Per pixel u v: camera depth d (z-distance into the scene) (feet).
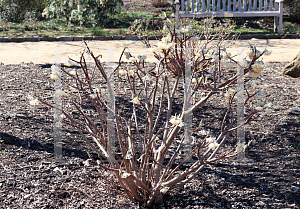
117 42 29.86
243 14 33.37
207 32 16.07
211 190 8.05
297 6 39.11
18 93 13.93
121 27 36.81
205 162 6.91
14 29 34.45
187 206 7.42
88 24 38.01
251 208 7.36
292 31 35.24
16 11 40.70
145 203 7.32
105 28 36.35
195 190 8.05
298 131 11.32
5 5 39.86
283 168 9.09
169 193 7.89
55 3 39.50
